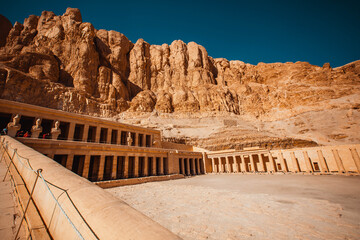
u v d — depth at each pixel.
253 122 87.44
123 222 2.58
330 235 7.45
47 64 58.34
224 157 47.78
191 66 111.56
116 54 88.81
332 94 85.62
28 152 8.16
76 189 3.84
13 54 59.25
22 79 47.03
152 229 2.41
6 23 81.75
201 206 12.43
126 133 39.34
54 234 3.42
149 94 90.06
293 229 8.20
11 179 7.51
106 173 27.39
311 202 12.44
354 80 89.94
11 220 4.47
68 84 63.62
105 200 3.35
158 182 27.25
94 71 72.06
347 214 9.76
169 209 11.84
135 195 16.62
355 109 72.69
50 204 4.06
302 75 105.81
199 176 40.09
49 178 4.73
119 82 78.44
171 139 62.50
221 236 7.68
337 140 62.97
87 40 72.44
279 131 78.75
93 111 61.53
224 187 20.83
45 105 50.03
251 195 15.55
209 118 83.88
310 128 73.69
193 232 8.14
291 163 37.53
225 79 122.31
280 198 14.00
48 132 30.14
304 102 88.44
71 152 21.83
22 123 28.27
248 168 44.88
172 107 89.25
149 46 116.31
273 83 114.94
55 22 77.44
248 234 7.82
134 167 29.14
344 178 23.66
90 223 2.80
